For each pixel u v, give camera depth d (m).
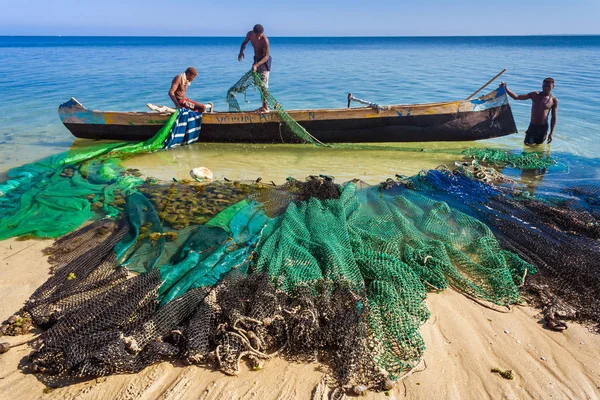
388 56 48.84
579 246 5.43
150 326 3.89
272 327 3.96
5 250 5.54
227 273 4.65
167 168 8.81
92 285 4.62
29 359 3.75
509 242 5.63
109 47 83.50
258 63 9.78
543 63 34.12
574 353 3.93
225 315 4.07
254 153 9.86
